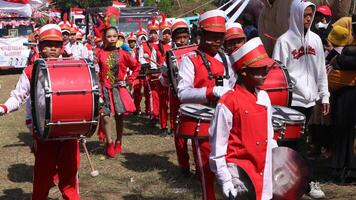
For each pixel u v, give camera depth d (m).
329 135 8.03
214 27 5.40
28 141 10.46
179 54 6.98
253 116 4.10
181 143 7.55
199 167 5.06
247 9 10.34
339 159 7.12
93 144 10.04
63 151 5.62
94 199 6.90
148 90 12.96
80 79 5.20
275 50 6.58
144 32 15.23
